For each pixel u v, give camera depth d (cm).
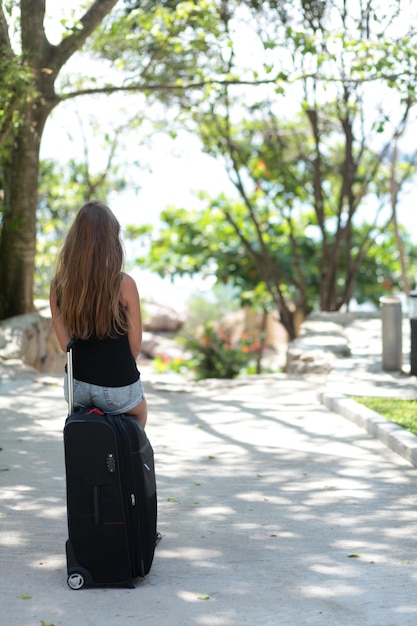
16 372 1079
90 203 458
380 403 873
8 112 1070
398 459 697
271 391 1012
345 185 1773
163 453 726
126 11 1408
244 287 2012
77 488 441
